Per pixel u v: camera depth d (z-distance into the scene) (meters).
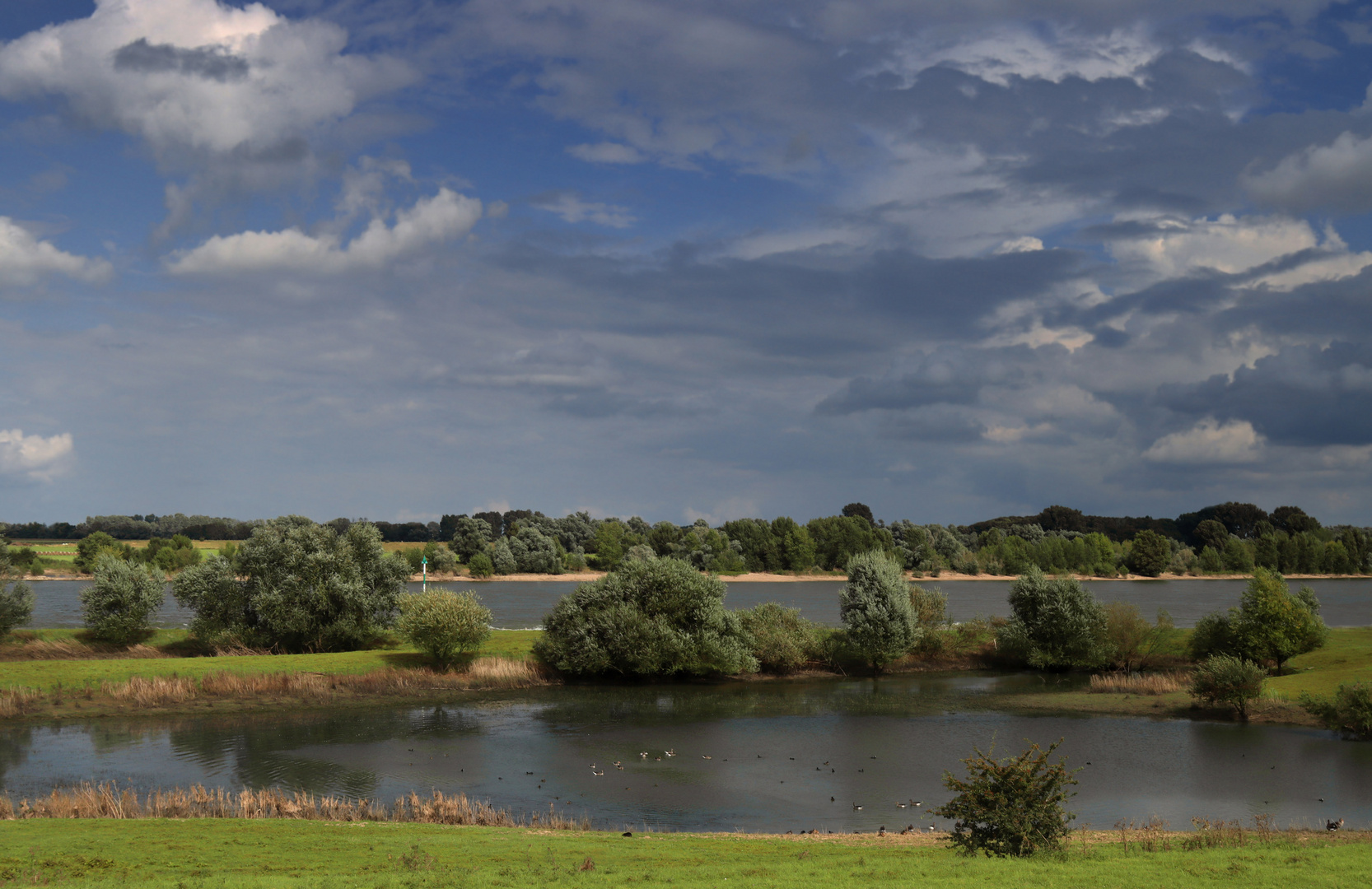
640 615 86.06
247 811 37.56
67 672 71.69
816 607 165.62
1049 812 28.77
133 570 94.06
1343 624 129.38
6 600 86.75
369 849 29.67
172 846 29.14
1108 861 26.42
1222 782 48.22
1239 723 65.00
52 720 63.47
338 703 72.38
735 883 23.50
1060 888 22.48
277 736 60.12
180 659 80.25
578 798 45.06
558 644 85.50
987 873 24.42
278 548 93.50
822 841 34.00
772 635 92.62
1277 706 66.81
